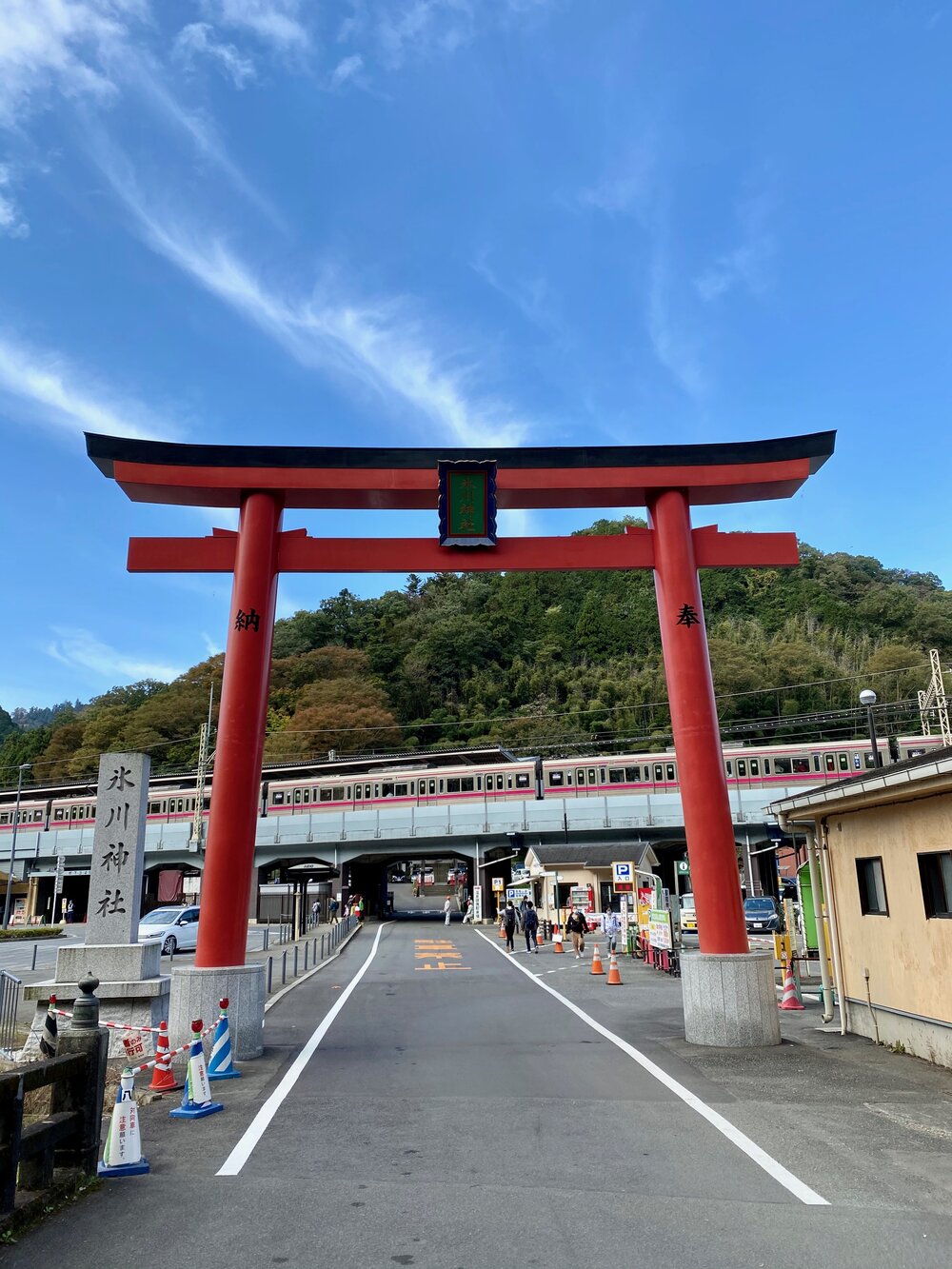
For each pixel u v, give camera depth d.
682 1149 6.37
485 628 119.12
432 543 12.25
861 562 132.62
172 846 55.59
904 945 9.88
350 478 12.01
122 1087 6.22
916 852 9.59
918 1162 6.03
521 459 12.18
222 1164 6.13
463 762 61.44
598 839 50.97
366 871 62.38
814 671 83.19
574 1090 8.31
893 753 43.34
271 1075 9.20
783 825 12.97
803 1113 7.36
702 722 11.46
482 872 52.47
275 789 56.44
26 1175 5.26
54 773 94.81
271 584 11.89
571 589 131.88
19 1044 13.85
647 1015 13.47
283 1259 4.52
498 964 23.83
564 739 83.50
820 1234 4.80
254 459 11.93
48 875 59.19
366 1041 11.36
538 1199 5.39
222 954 10.45
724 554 12.42
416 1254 4.57
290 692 98.50
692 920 30.67
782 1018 13.24
